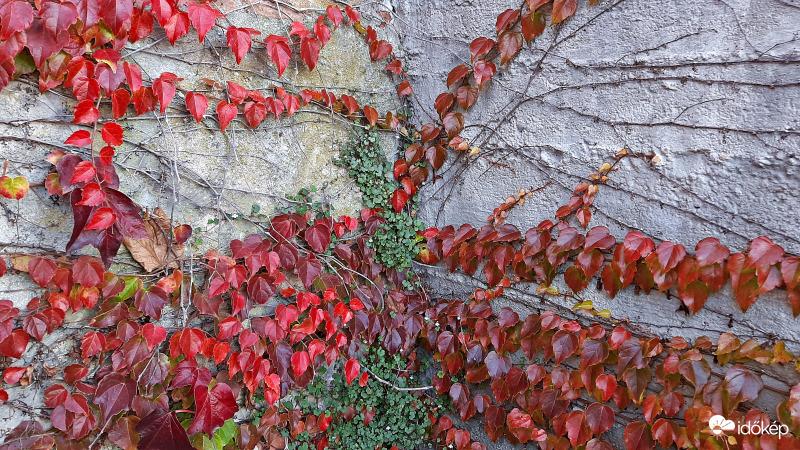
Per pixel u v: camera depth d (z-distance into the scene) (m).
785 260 0.89
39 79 0.90
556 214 1.17
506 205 1.27
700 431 0.98
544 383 1.21
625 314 1.11
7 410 0.92
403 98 1.46
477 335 1.32
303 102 1.22
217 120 1.12
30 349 0.94
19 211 0.92
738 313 0.96
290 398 1.28
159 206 1.06
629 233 1.05
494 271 1.29
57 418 0.94
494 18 1.24
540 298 1.24
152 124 1.04
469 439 1.34
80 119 0.91
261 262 1.13
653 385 1.08
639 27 1.03
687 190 1.00
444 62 1.36
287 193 1.24
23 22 0.83
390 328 1.36
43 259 0.92
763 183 0.92
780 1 0.88
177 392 1.07
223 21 1.10
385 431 1.39
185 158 1.08
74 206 0.90
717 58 0.95
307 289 1.20
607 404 1.15
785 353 0.91
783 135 0.90
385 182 1.41
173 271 1.07
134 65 0.97
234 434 1.15
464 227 1.33
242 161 1.16
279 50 1.13
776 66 0.89
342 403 1.35
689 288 0.99
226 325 1.09
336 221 1.32
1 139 0.89
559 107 1.17
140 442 0.98
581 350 1.14
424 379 1.45
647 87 1.04
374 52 1.35
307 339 1.27
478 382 1.34
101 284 0.97
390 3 1.42
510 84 1.25
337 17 1.24
